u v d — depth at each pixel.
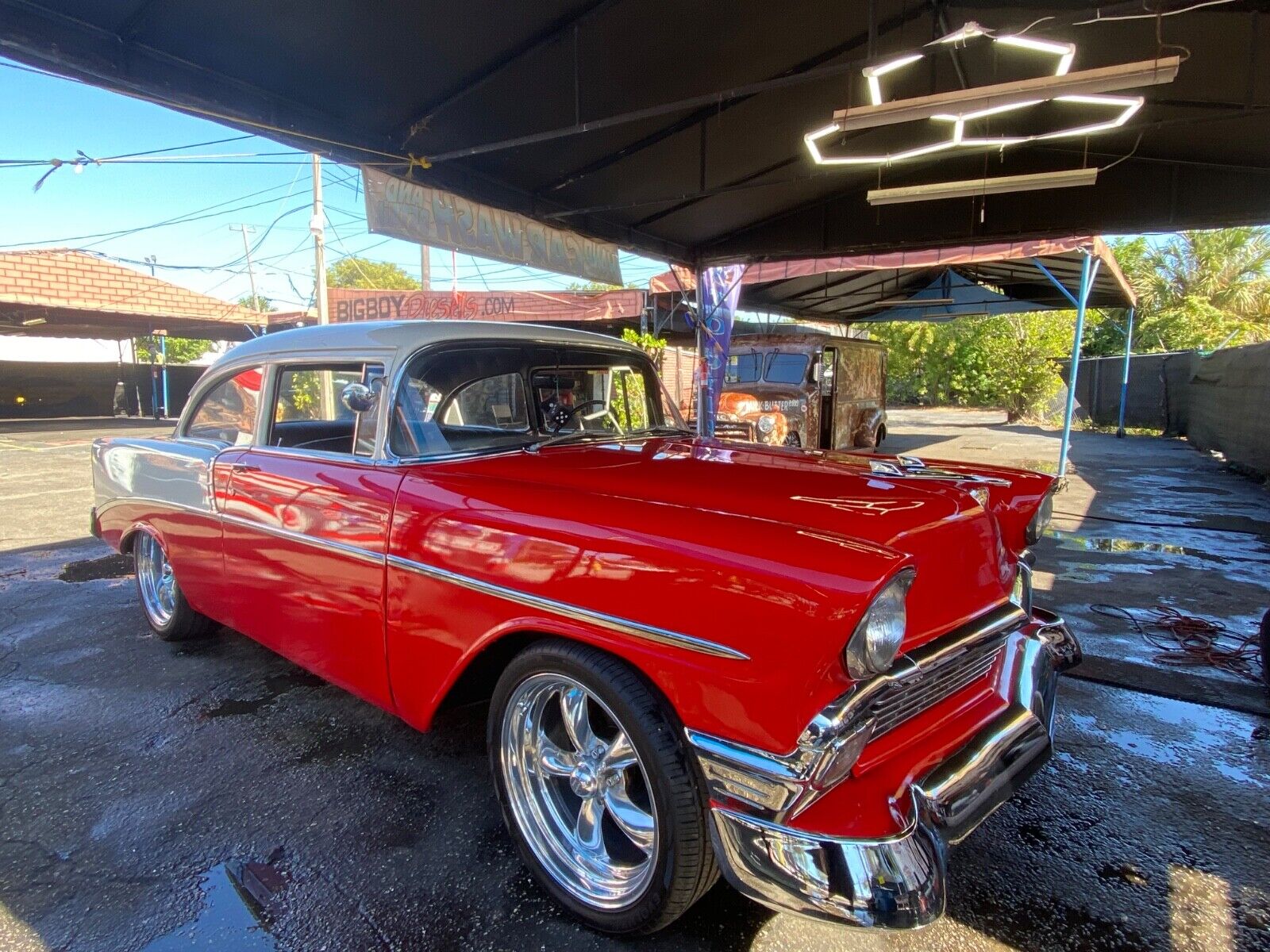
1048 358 22.52
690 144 6.33
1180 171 6.76
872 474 2.47
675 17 4.51
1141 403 19.06
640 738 1.85
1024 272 13.38
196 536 3.39
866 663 1.63
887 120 4.25
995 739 2.03
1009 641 2.43
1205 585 5.38
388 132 5.49
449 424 2.70
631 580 1.85
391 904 2.15
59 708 3.36
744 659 1.67
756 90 4.26
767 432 9.25
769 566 1.68
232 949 1.97
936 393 28.69
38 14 3.64
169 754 2.96
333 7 3.93
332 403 3.13
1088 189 7.12
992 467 2.96
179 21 3.88
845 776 1.72
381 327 2.82
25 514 7.91
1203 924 2.07
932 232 7.79
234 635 4.30
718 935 2.04
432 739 3.10
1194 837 2.47
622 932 2.00
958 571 2.04
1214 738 3.15
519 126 5.62
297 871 2.29
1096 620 4.60
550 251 7.22
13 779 2.78
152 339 24.95
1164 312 27.38
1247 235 27.00
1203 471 11.49
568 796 2.27
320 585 2.70
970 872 2.30
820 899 1.58
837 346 11.91
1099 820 2.57
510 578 2.08
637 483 2.26
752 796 1.67
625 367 3.46
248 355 3.26
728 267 9.56
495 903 2.16
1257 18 4.44
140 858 2.34
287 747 3.02
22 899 2.15
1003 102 3.97
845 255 9.16
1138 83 3.65
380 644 2.49
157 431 18.72
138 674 3.72
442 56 4.57
